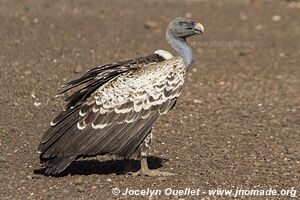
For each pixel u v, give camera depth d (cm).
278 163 1371
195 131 1566
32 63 1891
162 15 2722
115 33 2345
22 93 1675
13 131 1475
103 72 1227
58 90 1705
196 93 1875
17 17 2430
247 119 1675
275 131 1585
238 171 1317
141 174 1266
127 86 1216
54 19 2445
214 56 2278
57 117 1205
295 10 2992
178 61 1253
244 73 2105
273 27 2695
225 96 1862
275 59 2278
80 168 1308
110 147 1210
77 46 2117
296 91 1931
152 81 1224
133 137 1221
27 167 1301
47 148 1191
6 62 1881
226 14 2845
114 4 2862
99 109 1207
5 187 1205
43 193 1180
